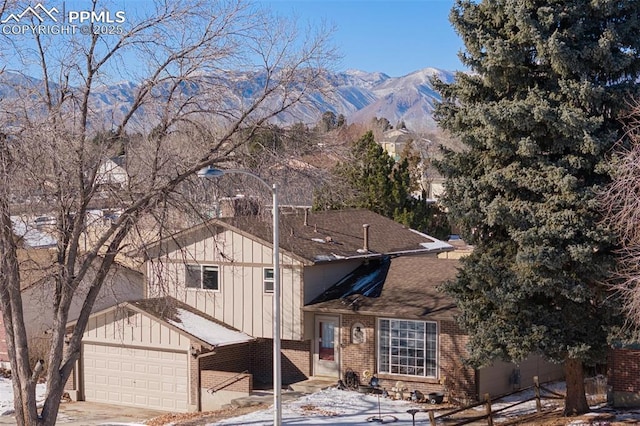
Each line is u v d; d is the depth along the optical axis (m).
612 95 22.39
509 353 23.56
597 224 22.03
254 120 24.00
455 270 32.88
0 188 21.08
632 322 21.75
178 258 34.03
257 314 33.00
